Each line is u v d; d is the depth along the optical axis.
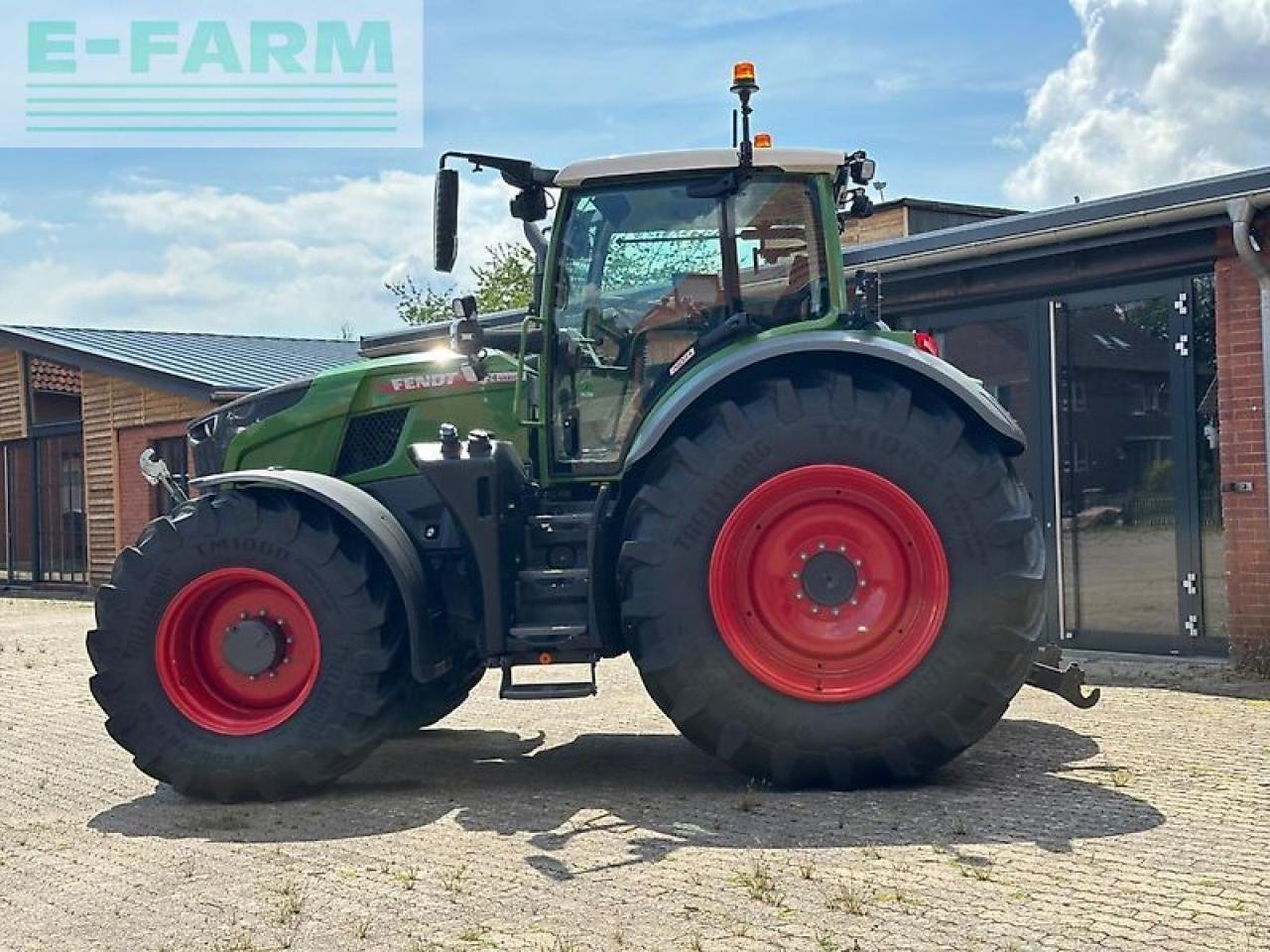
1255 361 8.80
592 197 6.23
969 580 5.43
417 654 5.68
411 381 6.72
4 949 3.99
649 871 4.46
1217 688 7.96
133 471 19.62
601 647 5.73
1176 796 5.26
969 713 5.42
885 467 5.50
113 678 5.87
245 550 5.81
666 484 5.59
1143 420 9.50
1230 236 8.92
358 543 5.86
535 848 4.84
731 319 6.04
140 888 4.57
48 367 21.34
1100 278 9.68
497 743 7.16
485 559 5.70
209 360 20.16
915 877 4.25
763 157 6.10
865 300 6.45
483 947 3.81
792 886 4.22
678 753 6.69
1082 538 9.86
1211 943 3.58
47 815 5.75
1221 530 9.09
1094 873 4.23
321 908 4.23
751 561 5.59
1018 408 10.21
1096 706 7.48
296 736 5.73
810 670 5.54
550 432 6.26
